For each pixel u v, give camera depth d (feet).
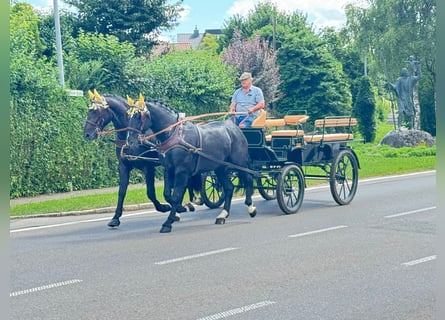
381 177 73.15
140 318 22.84
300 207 48.93
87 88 71.00
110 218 47.70
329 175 50.65
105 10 123.85
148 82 75.15
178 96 77.41
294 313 23.22
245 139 45.06
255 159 47.16
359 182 67.97
